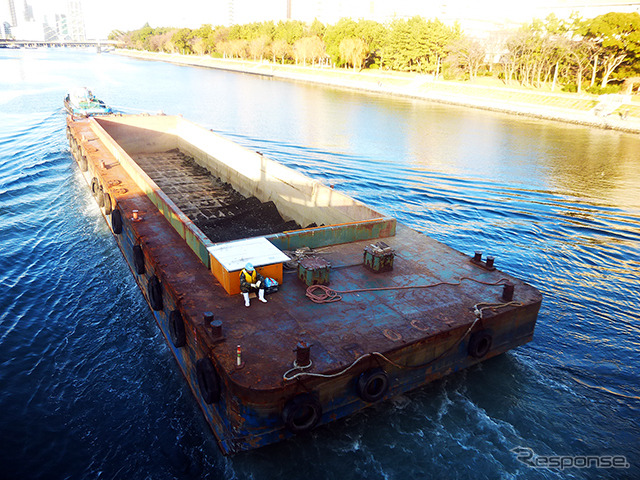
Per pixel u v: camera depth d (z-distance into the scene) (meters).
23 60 175.12
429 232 26.72
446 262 15.95
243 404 9.57
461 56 101.06
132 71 135.50
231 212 26.39
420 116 69.56
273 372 9.90
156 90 87.44
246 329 11.38
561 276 21.77
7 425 12.25
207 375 10.46
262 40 147.12
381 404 12.55
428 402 12.77
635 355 15.81
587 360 15.44
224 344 10.73
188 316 11.80
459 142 52.84
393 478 10.45
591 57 80.81
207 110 66.69
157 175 33.03
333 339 11.21
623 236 27.05
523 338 13.96
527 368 14.73
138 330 16.61
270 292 13.11
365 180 36.94
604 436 12.11
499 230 27.45
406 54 108.25
